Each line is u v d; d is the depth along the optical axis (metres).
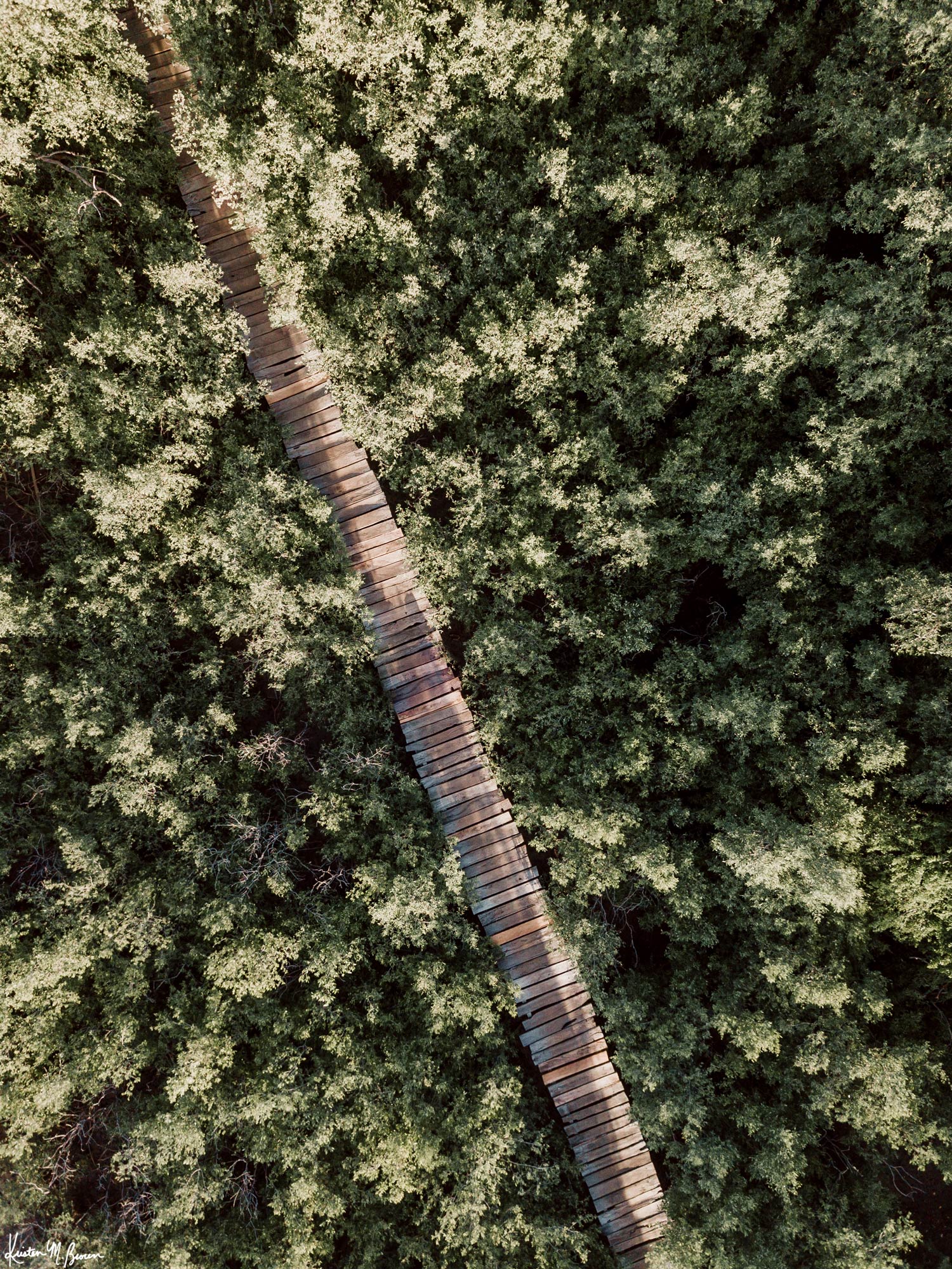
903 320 15.08
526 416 19.78
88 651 16.95
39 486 18.25
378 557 19.39
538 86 16.89
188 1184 14.70
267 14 17.41
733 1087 16.58
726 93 16.62
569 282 16.44
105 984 16.05
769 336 16.62
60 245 17.16
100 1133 17.05
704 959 17.59
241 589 17.80
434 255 18.42
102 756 17.17
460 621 20.50
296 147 16.33
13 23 14.02
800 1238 15.76
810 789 16.25
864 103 15.58
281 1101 14.86
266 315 19.22
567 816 16.75
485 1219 15.95
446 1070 17.03
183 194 18.84
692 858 16.69
